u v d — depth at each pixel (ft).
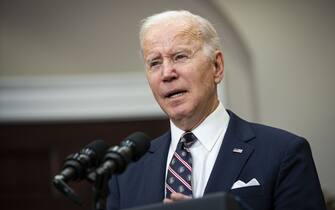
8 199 36.11
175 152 16.22
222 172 15.42
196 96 15.89
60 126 36.42
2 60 35.96
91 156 13.19
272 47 34.12
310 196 14.93
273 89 33.78
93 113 35.83
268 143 15.79
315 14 34.32
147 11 36.06
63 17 36.35
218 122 16.49
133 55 35.94
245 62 35.14
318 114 33.40
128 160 13.02
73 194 12.69
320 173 32.76
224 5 34.19
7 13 36.40
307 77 33.78
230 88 34.86
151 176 16.35
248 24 34.27
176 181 15.67
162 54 15.96
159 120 36.01
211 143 16.21
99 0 36.45
